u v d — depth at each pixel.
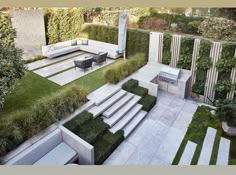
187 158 5.99
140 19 11.66
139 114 7.59
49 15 11.42
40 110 5.75
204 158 6.02
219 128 7.41
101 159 5.56
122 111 7.17
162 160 5.87
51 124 5.76
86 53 11.95
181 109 8.36
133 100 7.85
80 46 12.23
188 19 10.53
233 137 7.01
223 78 8.86
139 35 10.48
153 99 8.26
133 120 7.23
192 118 7.86
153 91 8.45
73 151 5.46
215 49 8.67
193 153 6.19
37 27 10.98
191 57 9.35
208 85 9.25
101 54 10.07
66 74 9.09
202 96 9.53
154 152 6.14
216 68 8.85
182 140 6.70
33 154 4.93
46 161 5.06
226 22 9.52
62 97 6.35
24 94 7.19
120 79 8.62
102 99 7.10
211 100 9.33
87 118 6.16
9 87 5.85
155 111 8.09
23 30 10.43
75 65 9.39
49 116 5.75
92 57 9.71
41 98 6.89
